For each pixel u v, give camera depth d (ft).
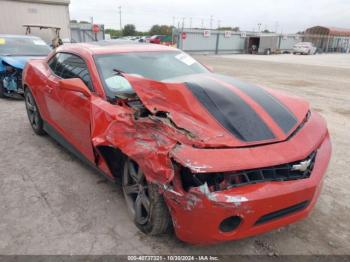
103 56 11.30
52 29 53.83
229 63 72.74
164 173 6.64
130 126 7.93
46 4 53.16
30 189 10.75
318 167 7.72
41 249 7.88
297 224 9.12
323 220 9.35
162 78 10.82
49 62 14.53
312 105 25.39
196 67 12.48
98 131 8.86
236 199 6.38
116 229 8.64
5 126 17.52
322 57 113.91
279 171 7.05
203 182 6.48
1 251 7.81
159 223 7.64
